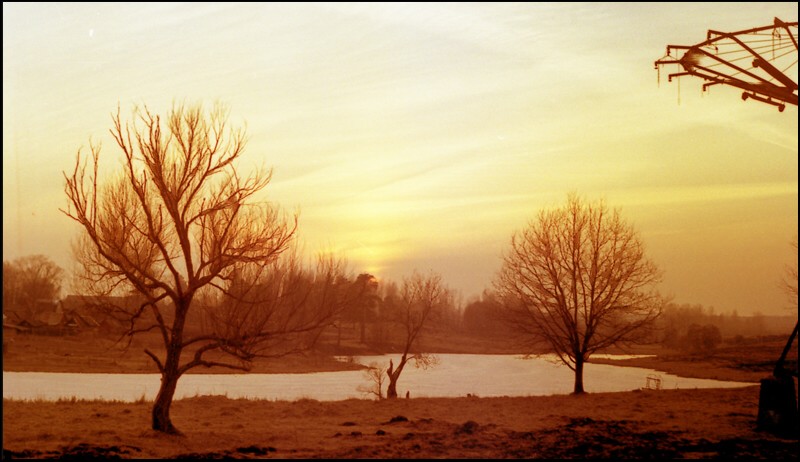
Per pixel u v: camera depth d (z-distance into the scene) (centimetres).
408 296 4672
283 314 2095
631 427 2127
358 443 1817
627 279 3700
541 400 3106
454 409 2745
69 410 2586
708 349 11875
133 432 1984
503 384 6575
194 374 7069
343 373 7606
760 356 10019
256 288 2041
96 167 1942
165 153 2000
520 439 1858
